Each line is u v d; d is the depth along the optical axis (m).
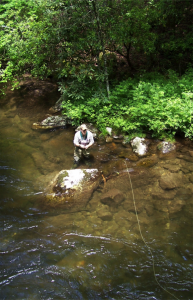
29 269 3.59
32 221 4.36
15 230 4.18
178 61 9.32
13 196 4.86
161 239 4.01
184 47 8.24
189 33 8.78
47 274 3.53
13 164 5.78
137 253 3.80
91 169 5.23
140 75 8.70
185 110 6.34
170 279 3.44
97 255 3.79
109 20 6.93
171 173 5.41
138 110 6.71
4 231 4.15
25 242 3.97
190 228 4.18
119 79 9.18
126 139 6.55
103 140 6.67
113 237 4.06
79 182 4.90
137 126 6.76
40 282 3.43
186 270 3.54
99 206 4.66
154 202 4.73
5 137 6.83
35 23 7.09
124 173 5.47
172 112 6.48
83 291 3.33
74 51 6.91
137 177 5.34
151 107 6.56
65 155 6.12
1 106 8.55
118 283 3.42
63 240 4.02
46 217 4.45
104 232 4.15
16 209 4.58
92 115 6.91
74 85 7.28
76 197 4.72
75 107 7.11
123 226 4.25
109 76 9.23
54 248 3.89
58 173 5.11
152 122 6.33
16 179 5.30
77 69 7.45
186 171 5.44
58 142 6.66
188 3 8.99
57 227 4.25
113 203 4.68
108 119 6.91
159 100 6.66
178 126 6.43
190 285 3.36
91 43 6.83
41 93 9.41
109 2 7.07
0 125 7.42
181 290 3.30
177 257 3.72
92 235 4.11
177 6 9.05
